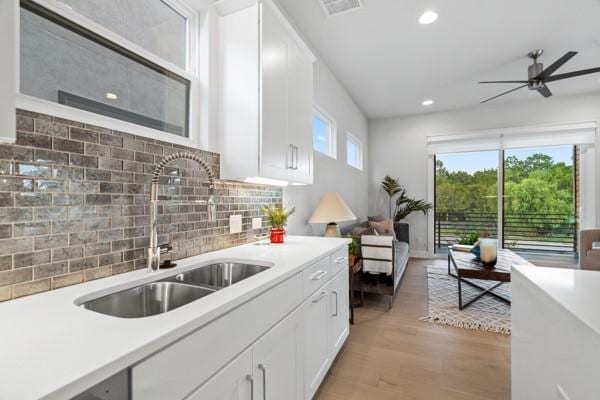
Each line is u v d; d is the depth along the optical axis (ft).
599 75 12.57
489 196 16.74
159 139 4.57
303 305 4.62
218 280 4.95
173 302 3.94
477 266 9.66
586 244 12.10
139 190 4.22
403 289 11.73
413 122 18.33
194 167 5.20
